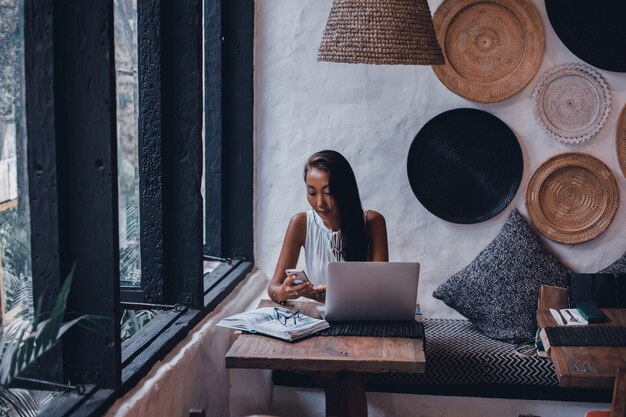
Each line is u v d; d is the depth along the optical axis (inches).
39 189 99.7
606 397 149.1
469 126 178.2
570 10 172.6
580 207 177.5
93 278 103.2
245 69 179.0
